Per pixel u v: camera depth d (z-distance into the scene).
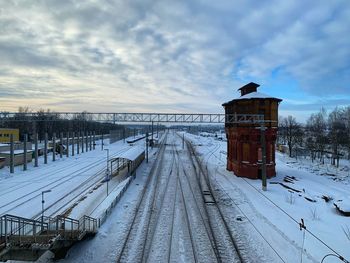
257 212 27.12
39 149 74.06
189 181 42.19
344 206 26.84
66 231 19.39
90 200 31.55
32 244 16.98
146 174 48.25
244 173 44.41
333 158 62.28
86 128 143.12
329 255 18.00
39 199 32.53
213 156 75.50
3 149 61.00
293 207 28.66
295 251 19.02
